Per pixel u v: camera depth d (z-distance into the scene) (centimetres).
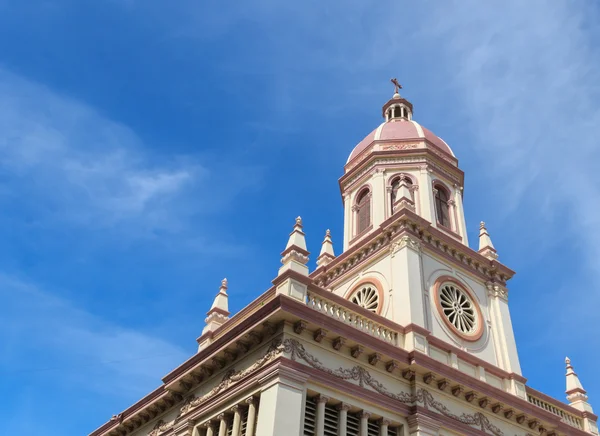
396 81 4141
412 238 2723
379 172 3303
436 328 2553
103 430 2936
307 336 1998
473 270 2983
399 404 2117
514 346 2831
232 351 2128
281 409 1766
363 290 2806
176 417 2398
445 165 3403
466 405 2348
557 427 2634
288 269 2103
